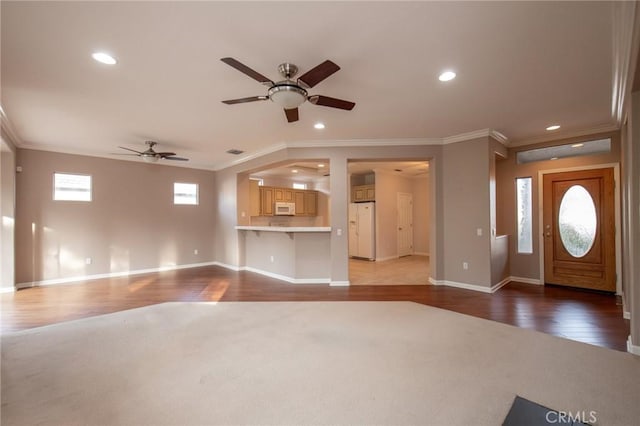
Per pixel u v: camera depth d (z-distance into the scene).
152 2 1.85
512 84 3.02
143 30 2.13
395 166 7.77
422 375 2.25
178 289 5.01
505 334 3.00
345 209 5.20
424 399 1.96
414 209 9.30
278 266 5.95
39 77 2.81
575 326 3.21
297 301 4.25
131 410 1.87
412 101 3.44
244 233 6.92
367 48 2.38
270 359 2.51
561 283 4.93
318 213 9.87
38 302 4.26
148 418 1.80
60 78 2.83
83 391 2.07
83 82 2.92
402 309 3.83
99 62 2.56
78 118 3.94
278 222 9.18
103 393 2.05
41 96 3.23
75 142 5.16
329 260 5.46
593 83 3.00
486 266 4.65
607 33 2.18
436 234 5.14
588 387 2.08
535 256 5.18
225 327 3.25
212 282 5.54
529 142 5.12
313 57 2.50
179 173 7.13
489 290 4.62
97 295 4.64
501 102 3.48
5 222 4.90
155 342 2.86
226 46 2.34
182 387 2.12
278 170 8.25
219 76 2.81
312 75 2.24
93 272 5.92
